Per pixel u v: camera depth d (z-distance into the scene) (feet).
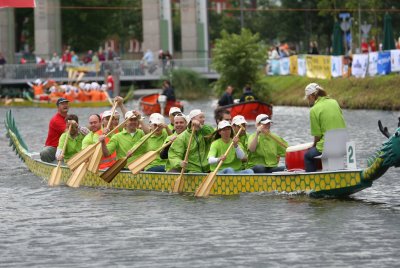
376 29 478.18
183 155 153.79
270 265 105.40
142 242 117.60
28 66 520.42
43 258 110.52
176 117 155.12
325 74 402.52
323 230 121.60
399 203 139.23
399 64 341.00
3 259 110.42
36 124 321.32
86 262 108.47
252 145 152.66
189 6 568.41
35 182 170.71
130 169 154.10
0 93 502.38
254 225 125.70
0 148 235.61
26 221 132.36
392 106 326.65
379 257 107.55
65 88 442.09
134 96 496.64
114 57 528.63
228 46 426.51
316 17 642.63
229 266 105.40
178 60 519.60
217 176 148.66
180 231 123.24
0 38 587.27
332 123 142.10
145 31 562.25
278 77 457.68
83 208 141.59
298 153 149.18
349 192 141.38
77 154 162.40
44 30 573.74
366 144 220.23
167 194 151.64
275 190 145.79
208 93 499.10
